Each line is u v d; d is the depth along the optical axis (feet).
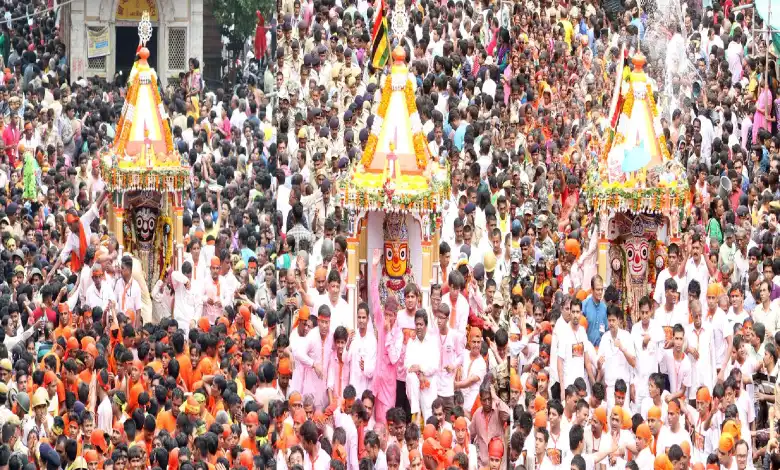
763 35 320.09
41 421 177.17
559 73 311.68
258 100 321.93
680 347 197.88
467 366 193.36
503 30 314.76
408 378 189.16
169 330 196.85
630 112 221.66
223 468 168.76
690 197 228.84
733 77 314.55
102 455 173.88
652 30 302.86
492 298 205.77
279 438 176.45
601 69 304.30
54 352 192.03
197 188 263.90
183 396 179.52
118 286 215.10
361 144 246.68
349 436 178.81
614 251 223.92
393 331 190.60
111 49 428.15
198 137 292.40
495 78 301.84
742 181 261.44
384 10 229.25
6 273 228.84
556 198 262.67
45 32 418.10
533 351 204.85
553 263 238.07
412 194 198.59
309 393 188.65
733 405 185.16
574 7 332.19
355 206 198.90
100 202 235.81
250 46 447.42
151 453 170.50
